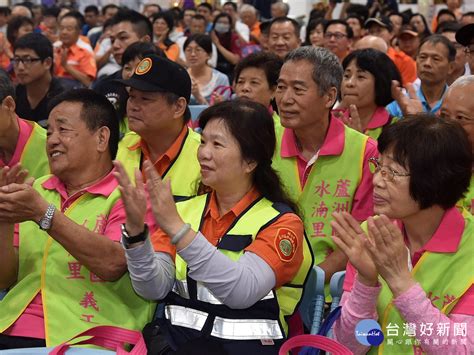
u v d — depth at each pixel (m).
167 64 2.85
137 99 2.85
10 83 3.04
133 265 2.09
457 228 2.02
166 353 2.12
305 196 2.96
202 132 2.22
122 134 3.67
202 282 2.02
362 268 1.95
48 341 2.28
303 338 2.06
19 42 4.77
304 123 2.91
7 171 2.18
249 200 2.23
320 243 2.92
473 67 3.83
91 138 2.42
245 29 10.13
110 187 2.44
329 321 2.08
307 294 2.34
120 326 2.30
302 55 2.90
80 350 2.16
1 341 2.35
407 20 9.71
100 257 2.24
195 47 6.70
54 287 2.36
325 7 11.17
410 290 1.89
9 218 2.15
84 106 2.42
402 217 2.01
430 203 1.97
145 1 12.80
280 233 2.12
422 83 4.93
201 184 2.42
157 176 2.00
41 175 3.13
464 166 1.96
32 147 3.11
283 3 11.10
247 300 2.03
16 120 3.08
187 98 2.91
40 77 4.82
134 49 3.93
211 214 2.25
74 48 7.59
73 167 2.42
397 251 1.88
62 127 2.40
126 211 2.02
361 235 1.96
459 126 1.99
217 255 2.00
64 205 2.44
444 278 2.01
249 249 2.10
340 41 6.45
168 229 1.99
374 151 2.93
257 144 2.19
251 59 3.62
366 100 3.81
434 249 2.02
